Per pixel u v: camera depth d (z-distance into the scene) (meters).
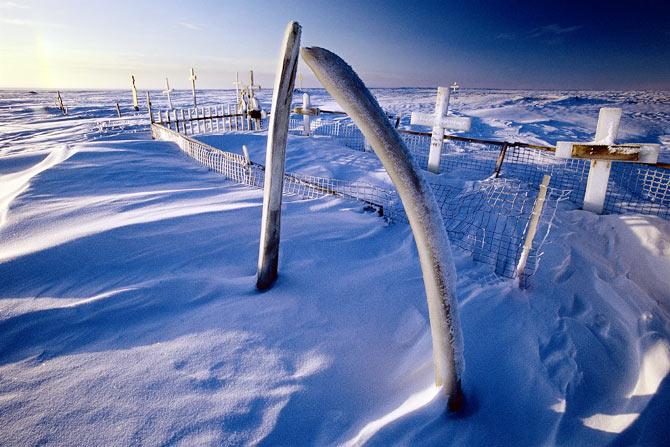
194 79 15.98
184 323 2.56
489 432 1.73
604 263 3.85
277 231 2.92
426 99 45.25
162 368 2.11
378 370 2.25
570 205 5.61
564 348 2.41
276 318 2.66
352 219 4.81
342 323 2.67
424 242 1.55
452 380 1.77
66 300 2.74
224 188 6.01
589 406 1.94
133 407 1.83
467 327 2.61
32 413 1.77
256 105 13.86
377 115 1.45
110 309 2.65
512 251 4.00
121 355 2.21
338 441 1.73
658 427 1.76
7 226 3.97
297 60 2.31
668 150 11.67
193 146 8.41
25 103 40.25
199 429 1.73
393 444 1.66
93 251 3.40
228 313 2.69
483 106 32.69
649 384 2.09
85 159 6.99
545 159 9.12
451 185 6.65
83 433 1.68
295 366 2.22
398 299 2.99
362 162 8.90
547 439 1.71
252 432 1.74
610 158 5.00
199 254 3.60
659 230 4.09
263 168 6.80
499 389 2.03
